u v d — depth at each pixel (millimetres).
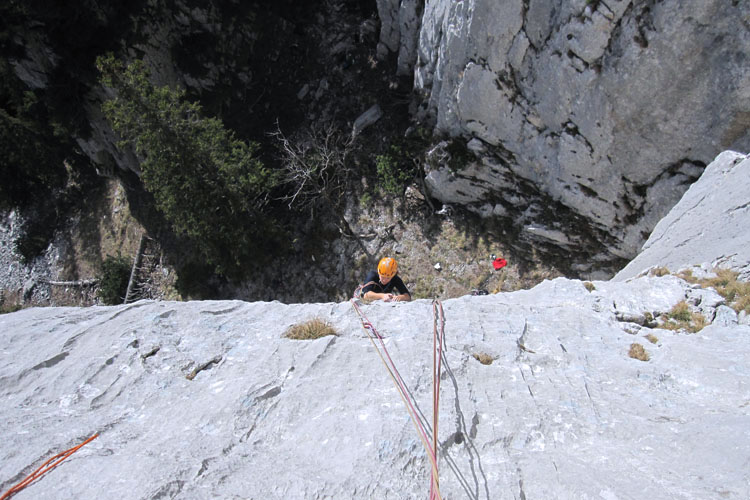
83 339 7445
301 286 27781
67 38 27547
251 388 5992
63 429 5543
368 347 6605
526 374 6145
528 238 23078
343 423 5363
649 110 16734
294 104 29969
